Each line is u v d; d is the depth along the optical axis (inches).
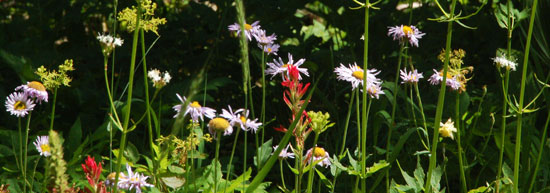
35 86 80.1
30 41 138.4
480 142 115.1
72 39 147.3
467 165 102.2
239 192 98.1
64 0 144.0
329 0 136.5
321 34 151.3
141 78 124.6
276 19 135.9
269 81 141.3
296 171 75.0
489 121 108.4
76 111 126.8
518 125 70.5
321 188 106.3
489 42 133.4
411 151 107.1
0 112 126.1
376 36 137.2
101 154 113.9
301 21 150.8
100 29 151.3
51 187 47.6
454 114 107.9
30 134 122.4
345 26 139.5
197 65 137.5
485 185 104.6
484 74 136.5
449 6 139.8
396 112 115.0
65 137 121.3
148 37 138.2
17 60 122.6
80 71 135.8
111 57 137.9
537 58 114.1
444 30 135.5
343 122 123.9
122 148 56.1
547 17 115.7
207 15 134.5
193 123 75.4
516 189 71.8
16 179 90.7
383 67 135.4
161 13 148.8
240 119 74.9
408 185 86.8
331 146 119.9
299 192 77.8
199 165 93.5
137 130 121.7
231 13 133.6
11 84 140.9
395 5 136.3
